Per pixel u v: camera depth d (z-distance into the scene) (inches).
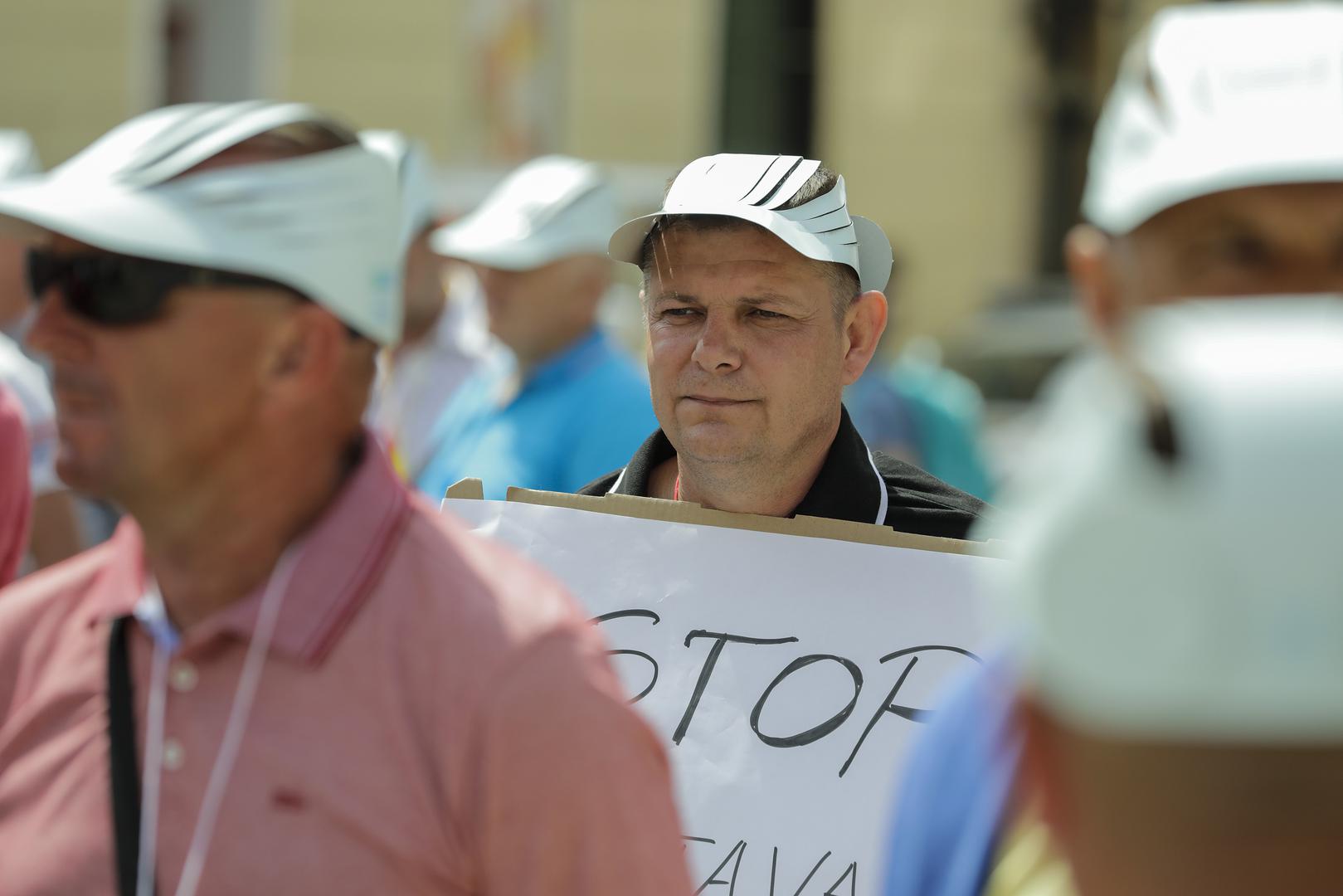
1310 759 71.8
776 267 320.2
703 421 327.3
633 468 362.3
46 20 1668.3
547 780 190.4
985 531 346.6
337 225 205.0
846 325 340.2
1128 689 72.9
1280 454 69.8
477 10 1656.0
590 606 315.0
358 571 201.9
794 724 298.0
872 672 299.4
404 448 661.9
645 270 345.1
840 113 1705.2
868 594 305.3
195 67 1684.3
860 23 1696.6
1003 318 1562.5
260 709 199.3
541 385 579.2
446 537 208.7
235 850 194.9
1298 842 74.8
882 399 718.5
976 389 1453.0
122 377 200.1
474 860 194.1
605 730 193.2
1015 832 144.3
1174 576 71.7
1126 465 74.5
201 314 198.7
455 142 1670.8
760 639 305.7
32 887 203.3
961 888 162.2
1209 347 74.0
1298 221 159.2
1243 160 157.3
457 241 620.1
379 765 193.8
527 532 323.9
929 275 1713.8
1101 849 79.0
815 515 333.1
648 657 309.0
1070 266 181.8
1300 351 72.1
